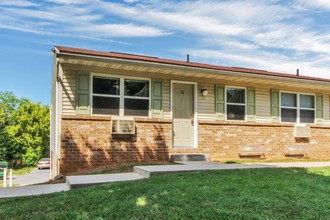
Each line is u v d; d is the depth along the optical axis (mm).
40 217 4281
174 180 6285
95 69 9773
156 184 5961
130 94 10250
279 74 12641
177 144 10906
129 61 9133
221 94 11609
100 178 6980
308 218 4164
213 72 10383
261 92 12352
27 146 32656
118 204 4688
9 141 29797
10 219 4266
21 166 31938
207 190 5344
